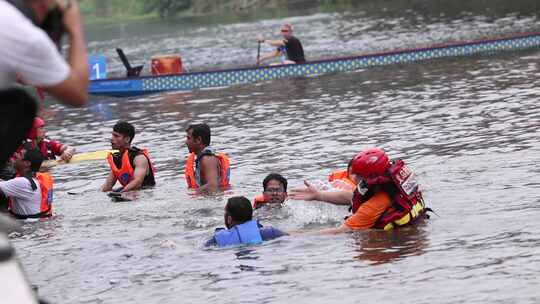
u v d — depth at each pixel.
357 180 15.15
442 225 14.14
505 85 31.95
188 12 109.19
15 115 4.89
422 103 29.70
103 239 15.22
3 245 3.99
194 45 64.00
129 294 11.95
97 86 40.19
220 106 33.62
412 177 14.44
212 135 27.05
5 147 4.95
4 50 4.61
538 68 35.69
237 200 14.16
